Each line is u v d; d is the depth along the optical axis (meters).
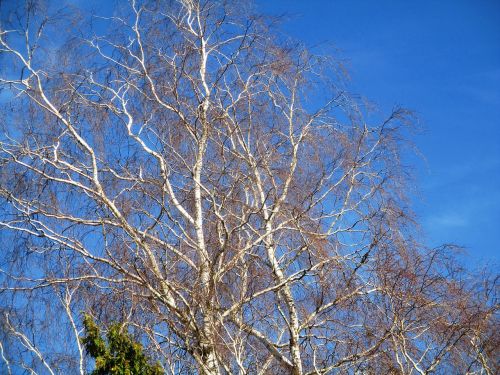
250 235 14.18
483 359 12.52
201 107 14.95
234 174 14.78
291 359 12.98
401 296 12.87
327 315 13.30
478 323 12.85
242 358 12.39
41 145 14.34
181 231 13.92
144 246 12.94
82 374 11.89
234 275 13.70
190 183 14.84
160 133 15.27
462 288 13.35
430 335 12.94
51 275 13.27
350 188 14.52
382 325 12.84
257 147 15.03
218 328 12.37
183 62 15.33
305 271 13.12
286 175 14.82
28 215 13.37
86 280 13.08
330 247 13.73
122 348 11.44
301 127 15.27
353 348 12.84
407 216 14.12
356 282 13.32
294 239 14.15
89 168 14.29
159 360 11.77
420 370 12.06
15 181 13.95
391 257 13.34
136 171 14.67
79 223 13.39
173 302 12.64
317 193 14.40
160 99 15.45
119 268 12.59
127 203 14.01
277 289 13.02
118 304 12.80
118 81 15.49
